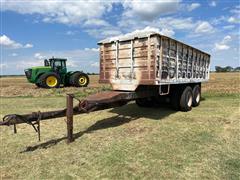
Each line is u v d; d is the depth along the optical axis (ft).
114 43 26.13
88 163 15.03
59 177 13.35
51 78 66.18
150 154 16.29
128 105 36.40
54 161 15.43
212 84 78.74
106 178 13.15
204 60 37.83
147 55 23.07
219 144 18.24
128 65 24.91
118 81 26.04
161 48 23.43
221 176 13.25
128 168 14.26
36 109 34.24
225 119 26.37
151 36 22.56
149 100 31.91
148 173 13.64
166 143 18.45
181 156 15.94
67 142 18.74
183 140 19.15
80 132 21.71
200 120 25.95
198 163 14.87
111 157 15.84
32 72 67.21
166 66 25.12
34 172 13.99
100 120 26.40
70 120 18.62
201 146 17.80
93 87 68.80
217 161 15.15
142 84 23.72
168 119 26.53
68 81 71.72
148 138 19.70
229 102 38.91
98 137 20.13
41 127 23.79
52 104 38.70
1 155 16.55
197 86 35.22
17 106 36.99
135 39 23.98
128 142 18.75
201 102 39.29
